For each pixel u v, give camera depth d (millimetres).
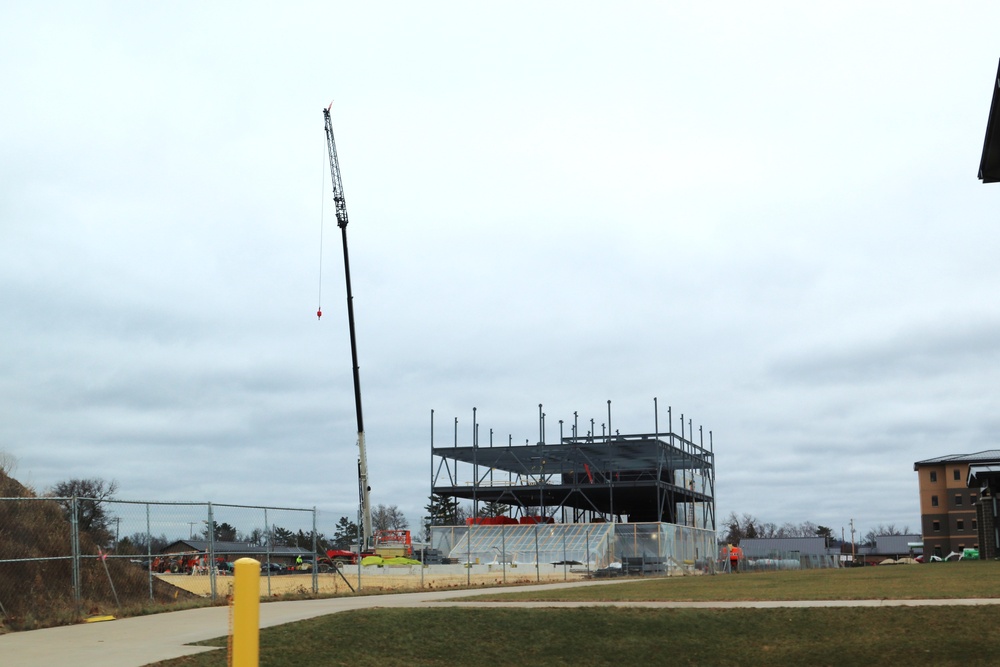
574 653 18359
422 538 66688
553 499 86500
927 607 19969
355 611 20688
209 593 30750
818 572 48062
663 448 75250
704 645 18781
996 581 29484
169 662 14508
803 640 18609
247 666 8000
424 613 20516
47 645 16266
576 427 76750
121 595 26141
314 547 30391
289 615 21156
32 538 25016
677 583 36812
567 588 33219
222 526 32469
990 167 31656
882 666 17062
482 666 17391
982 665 16609
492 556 64875
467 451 78312
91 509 29781
